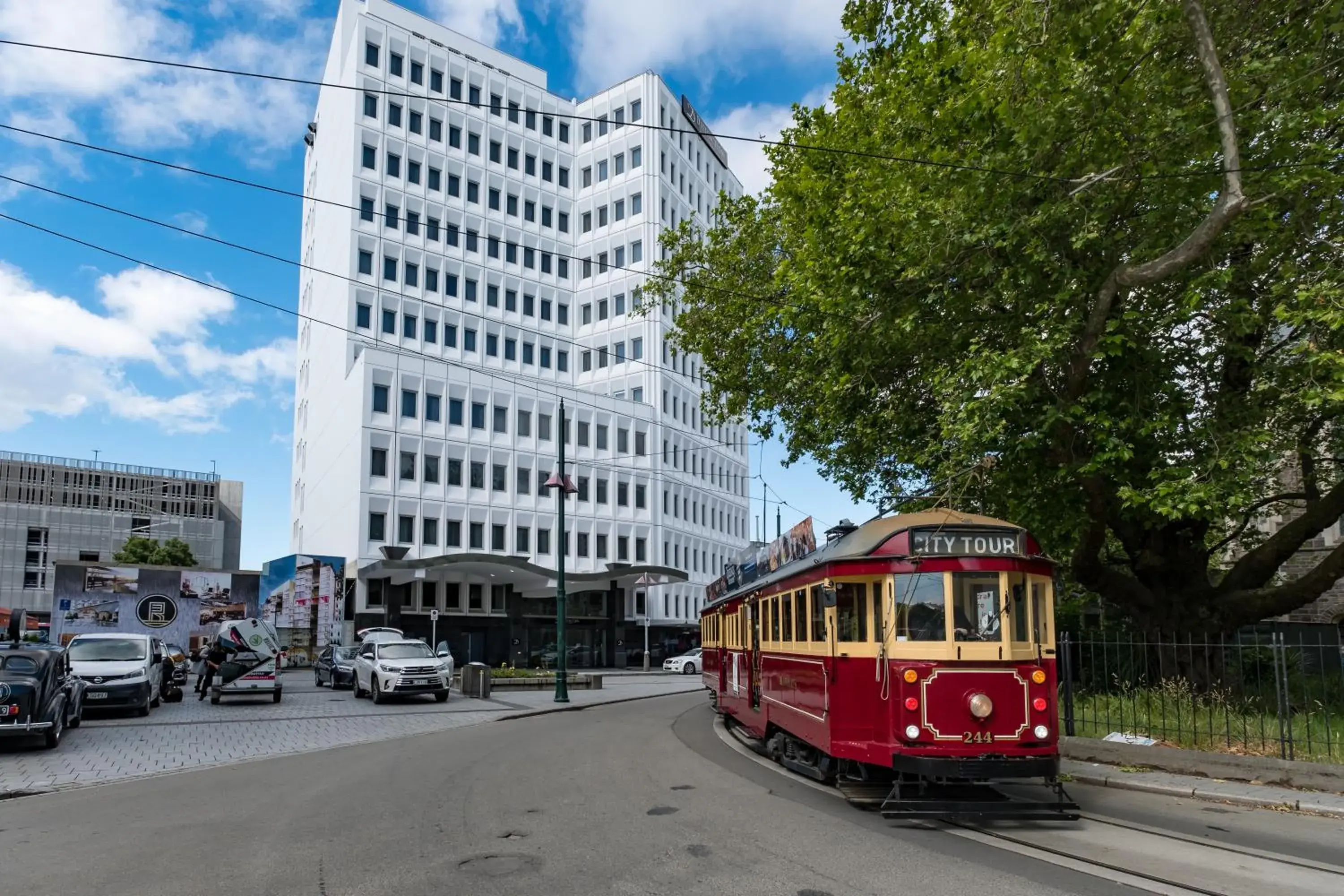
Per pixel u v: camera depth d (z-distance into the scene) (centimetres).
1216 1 1212
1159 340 1452
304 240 6625
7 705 1430
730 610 1836
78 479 10656
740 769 1284
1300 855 769
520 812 959
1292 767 1062
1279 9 1238
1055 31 1218
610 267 6019
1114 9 1144
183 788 1151
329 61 6097
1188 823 909
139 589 3894
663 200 6138
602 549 5531
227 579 4078
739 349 2352
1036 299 1414
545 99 6188
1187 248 1152
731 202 2412
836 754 995
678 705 2658
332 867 726
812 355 1927
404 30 5478
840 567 1012
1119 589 1689
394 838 832
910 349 1570
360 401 4641
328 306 5438
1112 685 1438
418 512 4747
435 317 5356
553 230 6112
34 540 10019
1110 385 1426
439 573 4647
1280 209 1334
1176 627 1627
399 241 5269
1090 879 685
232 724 1966
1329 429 1597
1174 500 1241
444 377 4966
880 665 951
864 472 2028
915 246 1398
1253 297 1420
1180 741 1249
